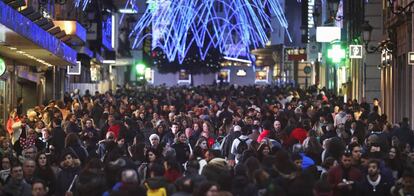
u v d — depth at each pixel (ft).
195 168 55.72
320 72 277.23
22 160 66.28
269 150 63.26
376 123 86.89
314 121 101.91
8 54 114.93
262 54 413.18
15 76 128.16
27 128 84.58
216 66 460.14
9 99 123.65
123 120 98.58
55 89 177.58
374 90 170.09
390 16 146.00
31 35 94.43
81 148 66.54
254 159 51.78
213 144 81.71
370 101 169.99
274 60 404.77
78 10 202.59
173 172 53.57
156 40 455.22
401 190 50.14
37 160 56.44
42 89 162.91
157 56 455.22
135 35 398.62
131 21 320.91
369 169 52.42
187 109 136.15
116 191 43.93
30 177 54.65
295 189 44.01
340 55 188.75
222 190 44.98
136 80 362.74
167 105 136.67
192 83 490.08
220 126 98.94
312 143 65.62
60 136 78.28
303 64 328.70
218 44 460.14
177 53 457.27
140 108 115.55
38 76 155.33
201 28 457.68
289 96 177.06
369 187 52.42
